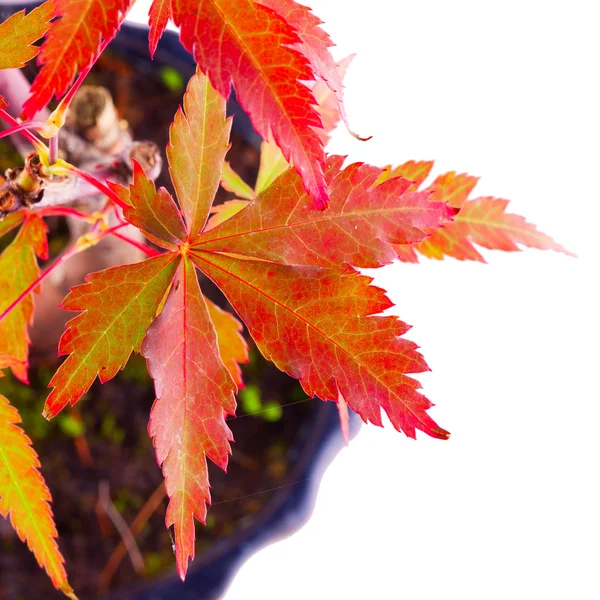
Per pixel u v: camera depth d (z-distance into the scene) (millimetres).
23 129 277
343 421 309
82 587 379
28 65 386
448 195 308
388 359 273
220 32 256
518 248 309
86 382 274
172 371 274
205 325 276
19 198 291
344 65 305
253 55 255
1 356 285
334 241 274
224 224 277
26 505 294
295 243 275
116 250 364
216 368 275
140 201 276
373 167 272
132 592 374
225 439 275
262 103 256
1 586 375
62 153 325
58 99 268
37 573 381
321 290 274
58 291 374
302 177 257
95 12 262
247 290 276
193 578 368
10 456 291
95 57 266
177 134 275
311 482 387
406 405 273
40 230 318
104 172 313
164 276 276
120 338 274
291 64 255
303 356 275
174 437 273
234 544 373
